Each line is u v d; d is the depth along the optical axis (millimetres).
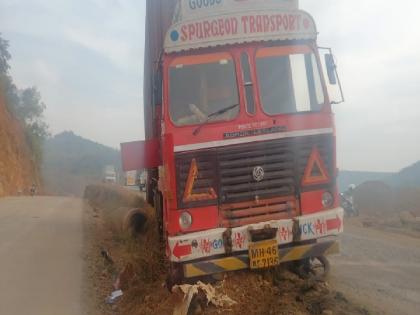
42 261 9906
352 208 17625
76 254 10578
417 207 18297
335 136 6762
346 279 7363
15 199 30984
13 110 54031
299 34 6879
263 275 6645
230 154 6391
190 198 6273
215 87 6672
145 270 7969
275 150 6477
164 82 6570
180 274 6410
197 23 6691
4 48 49625
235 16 6730
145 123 11383
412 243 10789
